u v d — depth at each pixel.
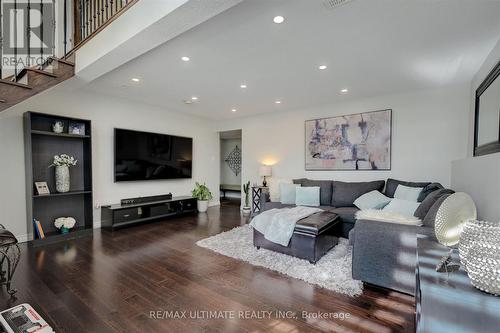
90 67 2.73
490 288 1.02
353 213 3.70
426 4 1.88
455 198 1.49
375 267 2.23
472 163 2.55
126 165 4.67
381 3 1.87
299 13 2.00
